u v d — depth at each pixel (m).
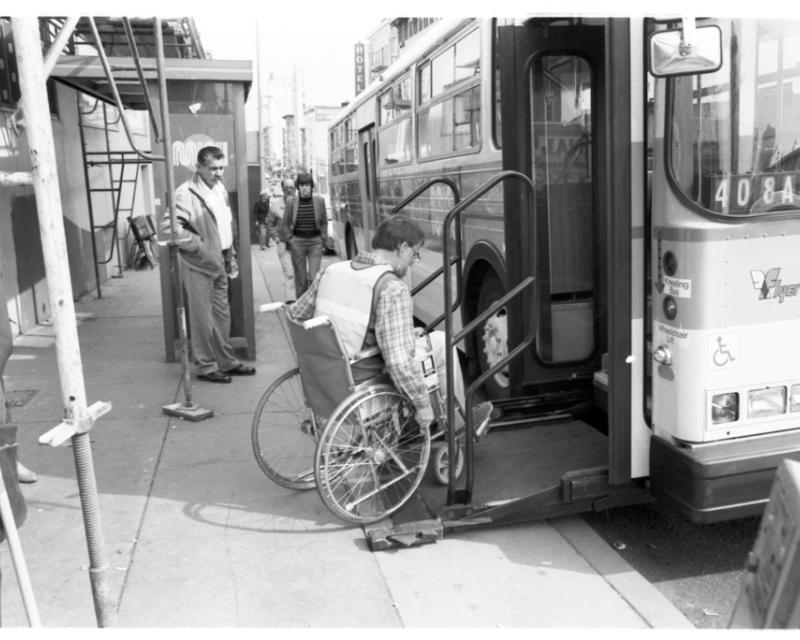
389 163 10.60
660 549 4.39
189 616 3.55
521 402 5.51
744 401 3.79
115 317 10.72
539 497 4.25
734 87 3.67
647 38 3.79
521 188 5.31
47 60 2.56
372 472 4.44
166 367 7.95
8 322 2.68
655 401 3.96
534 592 3.78
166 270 7.96
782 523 1.81
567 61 5.37
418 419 4.34
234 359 7.60
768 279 3.72
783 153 3.73
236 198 7.98
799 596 1.68
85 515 2.84
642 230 3.93
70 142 12.26
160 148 7.75
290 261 11.34
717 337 3.70
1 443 2.52
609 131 3.85
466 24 6.73
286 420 6.21
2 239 8.82
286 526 4.47
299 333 4.32
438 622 3.51
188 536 4.34
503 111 5.30
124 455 5.54
